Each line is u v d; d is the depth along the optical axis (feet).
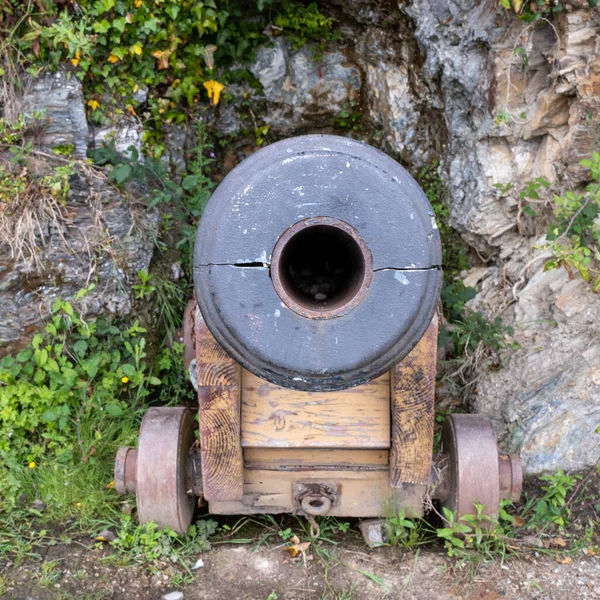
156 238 13.92
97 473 11.73
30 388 12.17
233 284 8.15
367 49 15.85
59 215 12.83
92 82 13.79
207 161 15.16
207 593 9.54
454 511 10.15
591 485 11.29
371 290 8.16
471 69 13.66
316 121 16.55
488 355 13.38
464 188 14.39
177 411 10.57
